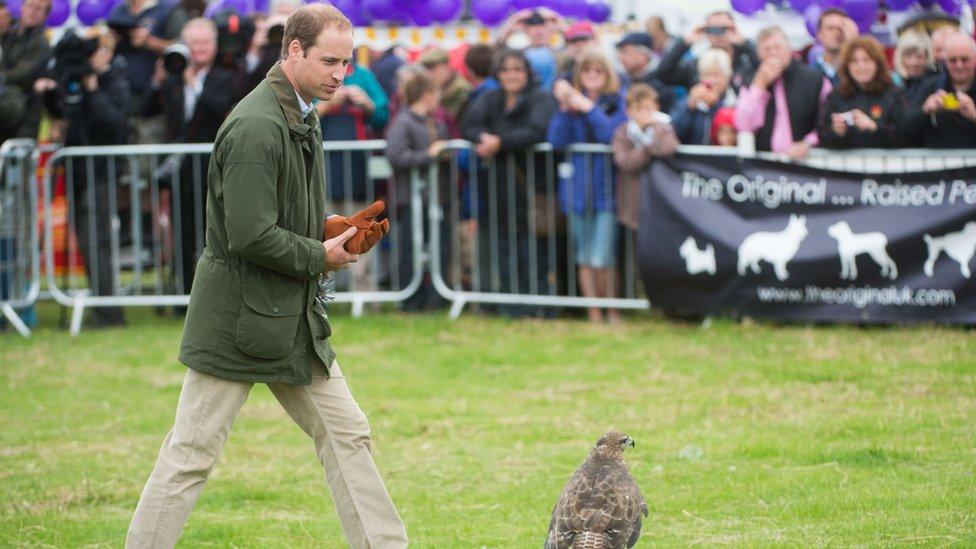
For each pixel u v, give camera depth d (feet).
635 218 46.52
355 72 49.83
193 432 20.67
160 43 54.44
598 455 20.48
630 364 40.75
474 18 65.00
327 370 21.33
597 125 46.06
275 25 47.85
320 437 21.66
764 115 44.45
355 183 48.80
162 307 52.80
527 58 47.80
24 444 33.94
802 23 55.06
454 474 30.27
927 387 36.01
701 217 45.01
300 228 20.94
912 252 42.96
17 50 52.65
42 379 41.22
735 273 44.73
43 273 56.70
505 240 47.75
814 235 43.93
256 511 28.04
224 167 20.22
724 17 50.14
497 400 37.19
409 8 62.64
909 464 28.94
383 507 21.61
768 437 31.50
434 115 49.60
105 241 48.60
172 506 20.56
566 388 38.19
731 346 42.27
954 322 42.65
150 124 51.72
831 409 34.32
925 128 43.19
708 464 29.84
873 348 40.96
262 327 20.52
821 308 43.98
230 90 48.49
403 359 42.55
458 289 48.47
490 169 47.26
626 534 19.42
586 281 47.16
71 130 48.47
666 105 49.32
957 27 44.75
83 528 26.71
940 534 23.85
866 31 50.65
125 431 35.29
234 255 20.40
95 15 64.49
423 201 49.03
